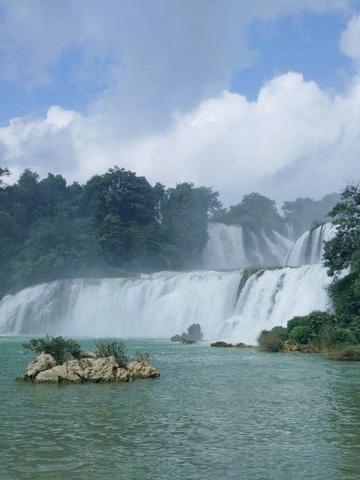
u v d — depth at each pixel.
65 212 117.81
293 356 39.50
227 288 68.56
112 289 83.75
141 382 24.97
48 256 97.25
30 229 116.62
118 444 13.34
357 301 46.44
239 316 63.09
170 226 119.06
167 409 17.92
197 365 33.00
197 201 120.62
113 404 18.89
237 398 20.17
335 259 50.31
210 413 17.23
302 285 57.88
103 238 107.88
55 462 11.84
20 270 97.75
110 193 115.25
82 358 27.19
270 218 129.00
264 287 61.94
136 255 111.00
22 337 75.62
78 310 85.88
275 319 58.44
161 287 77.88
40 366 25.62
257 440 13.70
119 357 27.38
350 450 12.77
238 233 123.94
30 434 14.34
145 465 11.63
